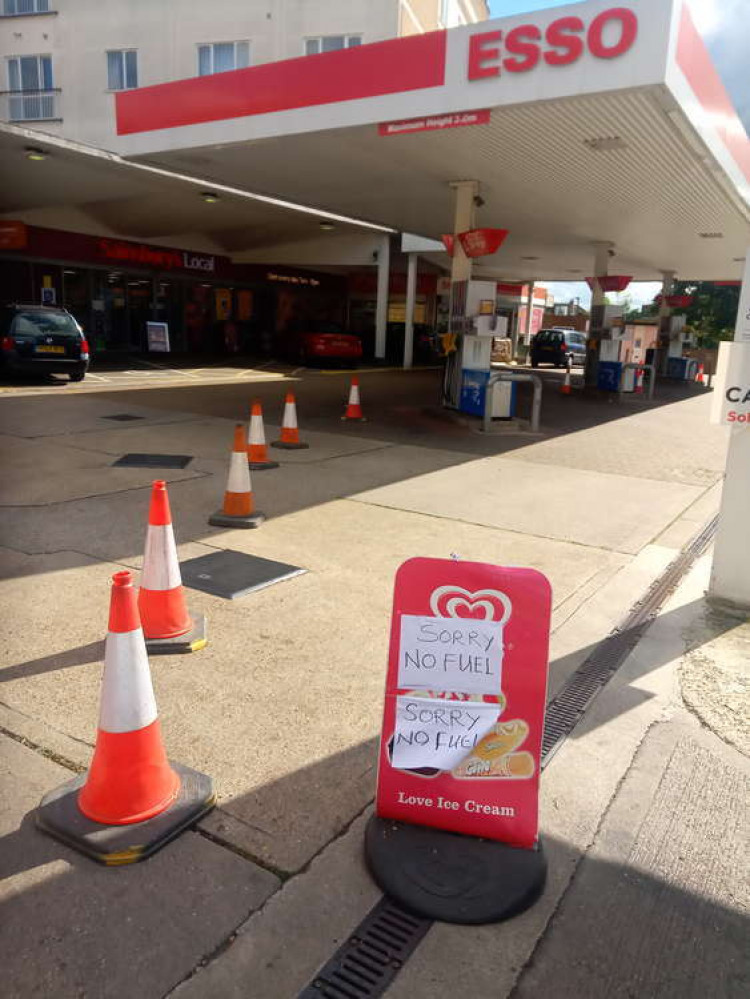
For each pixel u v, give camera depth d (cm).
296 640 373
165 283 2355
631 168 1052
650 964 196
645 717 317
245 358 2461
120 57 2266
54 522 549
